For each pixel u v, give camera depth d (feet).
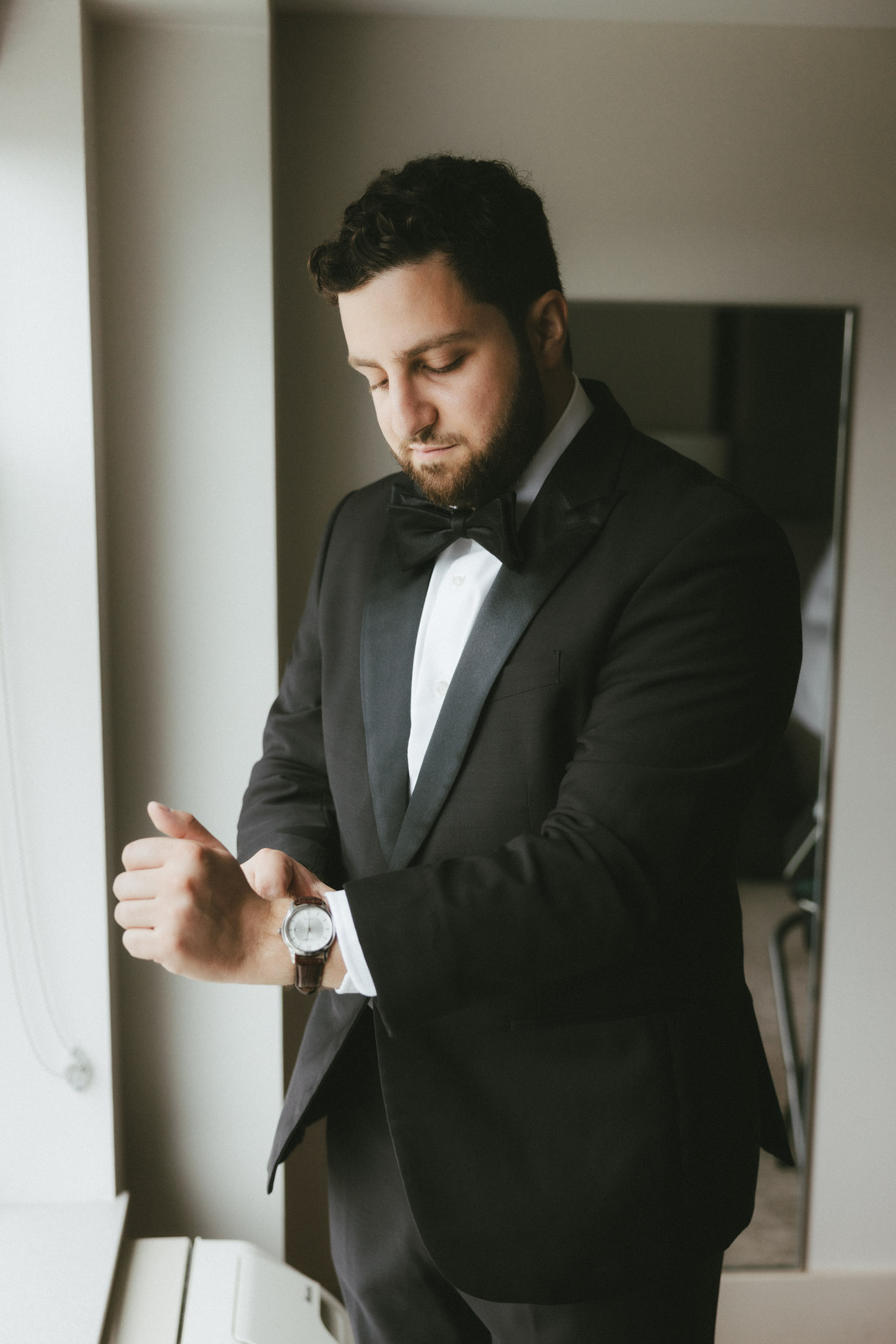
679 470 3.37
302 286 6.52
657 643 3.08
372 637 3.66
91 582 5.39
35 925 5.50
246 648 5.87
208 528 5.80
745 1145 3.46
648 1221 3.19
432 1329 3.82
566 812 2.97
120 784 5.90
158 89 5.55
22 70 5.15
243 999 6.01
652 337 6.69
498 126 6.50
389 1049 3.27
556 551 3.27
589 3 6.24
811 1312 7.29
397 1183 3.74
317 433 6.64
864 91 6.63
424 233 2.97
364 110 6.43
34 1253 5.08
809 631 6.98
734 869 3.60
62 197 5.21
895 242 6.77
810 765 7.07
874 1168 7.32
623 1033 3.23
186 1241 5.58
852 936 7.18
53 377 5.29
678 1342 3.43
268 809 3.94
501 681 3.27
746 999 3.72
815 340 6.77
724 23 6.51
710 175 6.63
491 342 3.14
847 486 6.87
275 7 6.27
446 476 3.28
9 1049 5.53
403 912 2.79
